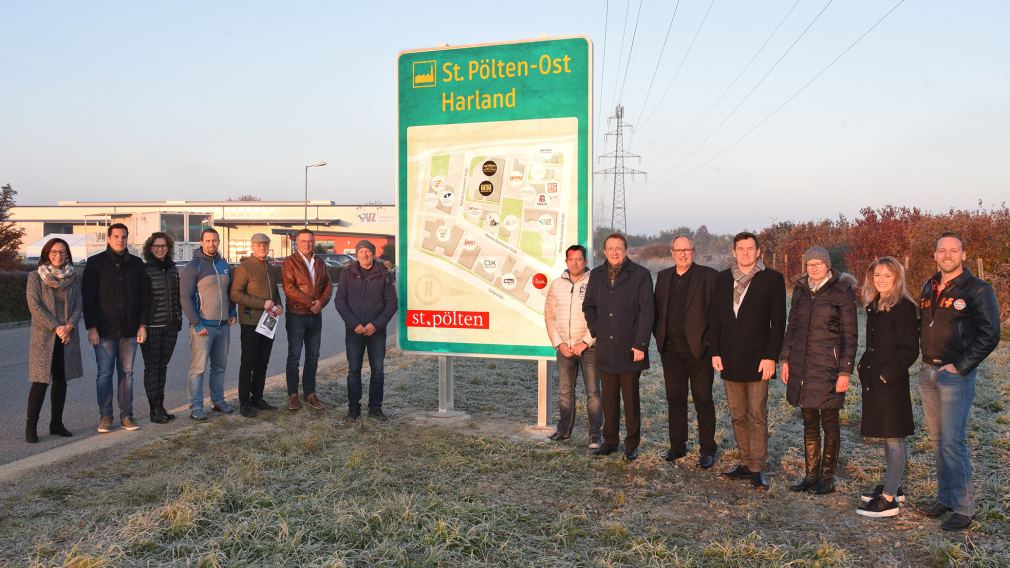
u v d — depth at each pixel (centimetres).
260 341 777
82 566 377
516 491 539
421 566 398
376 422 743
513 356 746
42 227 6625
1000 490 523
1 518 461
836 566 403
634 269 624
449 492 529
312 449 638
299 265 782
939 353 465
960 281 460
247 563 395
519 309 743
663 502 521
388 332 1616
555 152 729
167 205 6712
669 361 619
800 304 532
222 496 488
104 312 675
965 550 424
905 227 1856
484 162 752
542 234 734
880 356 485
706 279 598
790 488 552
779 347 547
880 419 484
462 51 754
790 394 534
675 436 625
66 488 521
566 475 582
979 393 877
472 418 780
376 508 475
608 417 634
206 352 747
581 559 418
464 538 434
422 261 773
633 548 424
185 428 702
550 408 756
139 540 416
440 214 766
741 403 571
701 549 433
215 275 752
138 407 816
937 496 504
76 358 674
